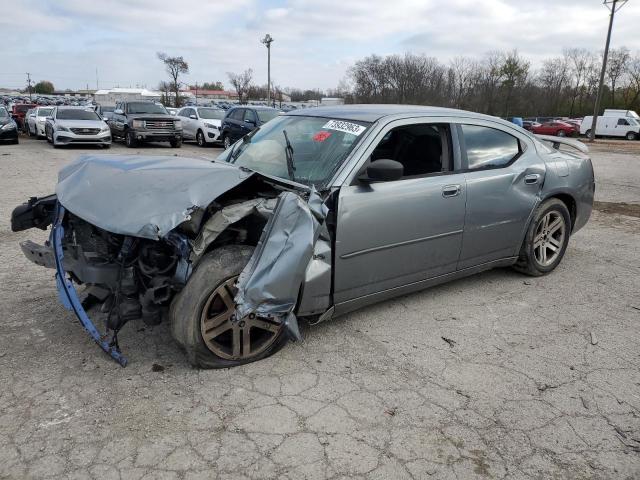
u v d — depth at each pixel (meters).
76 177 3.32
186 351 3.03
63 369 3.08
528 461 2.47
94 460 2.36
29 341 3.41
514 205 4.41
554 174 4.73
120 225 2.74
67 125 18.17
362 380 3.09
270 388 2.97
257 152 3.99
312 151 3.68
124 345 3.37
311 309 3.32
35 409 2.70
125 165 3.33
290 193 3.03
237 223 3.27
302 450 2.47
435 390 3.02
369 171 3.26
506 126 4.55
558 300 4.44
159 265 3.03
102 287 3.15
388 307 4.18
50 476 2.25
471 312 4.14
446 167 4.00
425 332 3.76
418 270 3.87
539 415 2.82
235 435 2.56
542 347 3.60
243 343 3.16
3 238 5.93
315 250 3.22
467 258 4.21
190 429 2.59
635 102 60.12
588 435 2.67
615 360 3.44
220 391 2.92
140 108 20.50
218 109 21.86
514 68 57.44
